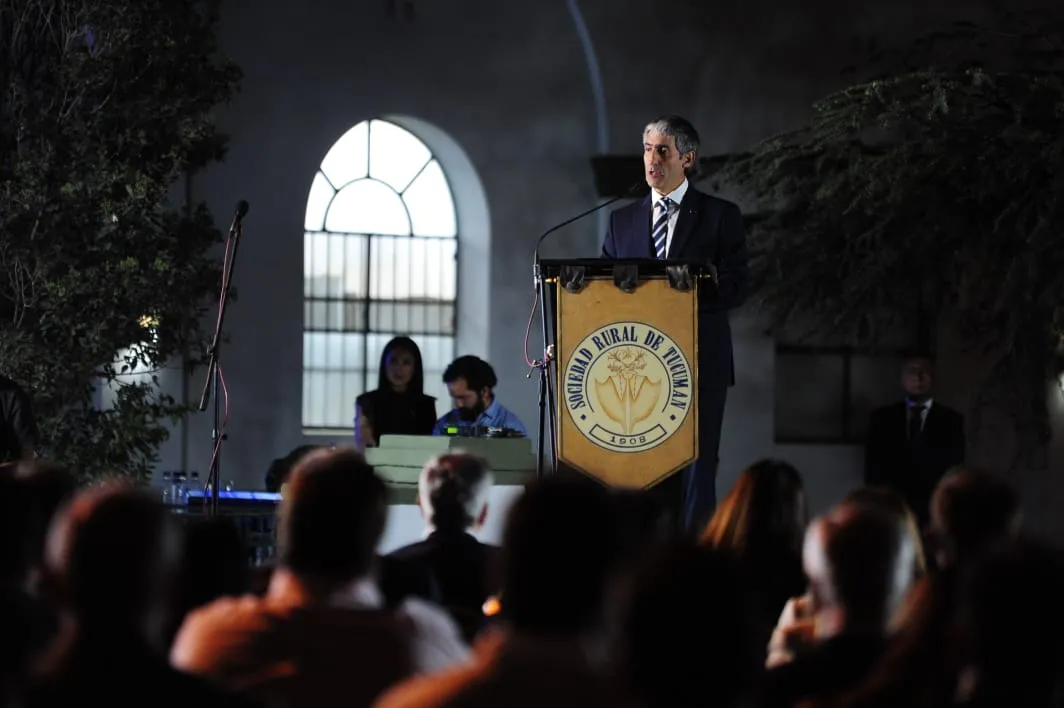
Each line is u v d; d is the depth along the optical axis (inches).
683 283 333.4
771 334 660.1
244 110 619.8
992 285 599.8
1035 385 605.3
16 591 166.6
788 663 172.2
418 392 495.5
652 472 333.1
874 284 605.6
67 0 525.7
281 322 623.8
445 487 236.4
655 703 111.9
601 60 663.8
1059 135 573.3
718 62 677.3
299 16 629.6
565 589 126.6
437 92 653.3
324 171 649.6
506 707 126.2
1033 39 628.4
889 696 161.6
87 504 136.2
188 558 203.3
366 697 168.1
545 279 335.3
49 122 517.0
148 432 524.1
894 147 592.1
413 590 224.4
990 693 125.4
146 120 526.6
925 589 165.5
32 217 509.7
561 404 332.5
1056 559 124.6
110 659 134.3
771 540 230.8
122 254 520.7
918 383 613.9
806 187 619.8
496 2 660.1
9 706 131.9
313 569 171.5
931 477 608.7
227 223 615.5
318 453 181.5
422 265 666.8
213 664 168.9
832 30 690.2
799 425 700.0
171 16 537.3
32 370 507.8
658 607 112.0
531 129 665.0
